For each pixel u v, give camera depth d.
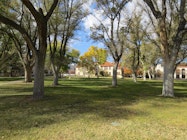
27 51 35.88
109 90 23.00
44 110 10.68
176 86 34.25
